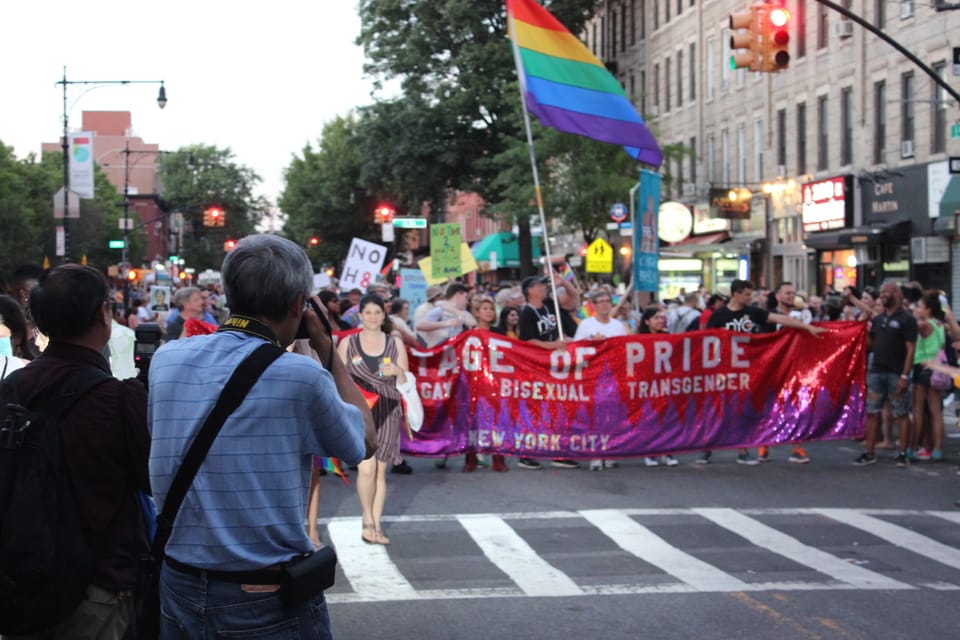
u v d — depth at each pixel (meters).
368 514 9.76
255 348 3.66
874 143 33.06
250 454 3.55
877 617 7.43
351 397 4.05
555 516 10.95
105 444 3.96
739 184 42.53
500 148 51.00
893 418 16.00
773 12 16.27
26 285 8.09
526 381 14.02
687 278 39.84
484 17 50.16
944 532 10.30
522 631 7.11
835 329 14.56
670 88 49.62
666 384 14.25
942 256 29.62
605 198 40.66
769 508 11.38
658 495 12.16
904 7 31.17
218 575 3.54
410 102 51.09
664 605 7.74
